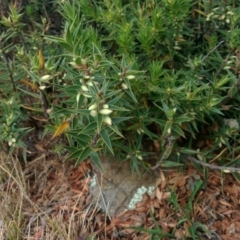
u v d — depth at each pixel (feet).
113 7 1.58
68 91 1.21
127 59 1.40
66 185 1.63
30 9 1.78
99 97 1.12
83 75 1.17
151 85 1.40
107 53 1.62
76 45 1.19
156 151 1.58
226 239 1.47
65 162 1.66
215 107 1.47
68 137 1.45
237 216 1.51
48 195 1.63
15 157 1.70
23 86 1.67
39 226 1.54
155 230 1.46
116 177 1.58
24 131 1.54
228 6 1.57
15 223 1.53
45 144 1.70
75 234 1.50
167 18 1.48
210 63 1.54
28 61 1.57
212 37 1.54
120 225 1.52
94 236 1.49
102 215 1.55
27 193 1.64
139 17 1.53
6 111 1.55
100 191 1.57
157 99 1.42
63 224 1.50
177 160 1.51
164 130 1.33
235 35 1.43
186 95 1.36
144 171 1.57
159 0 1.60
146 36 1.44
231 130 1.51
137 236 1.49
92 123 1.20
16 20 1.54
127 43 1.43
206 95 1.43
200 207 1.53
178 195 1.55
